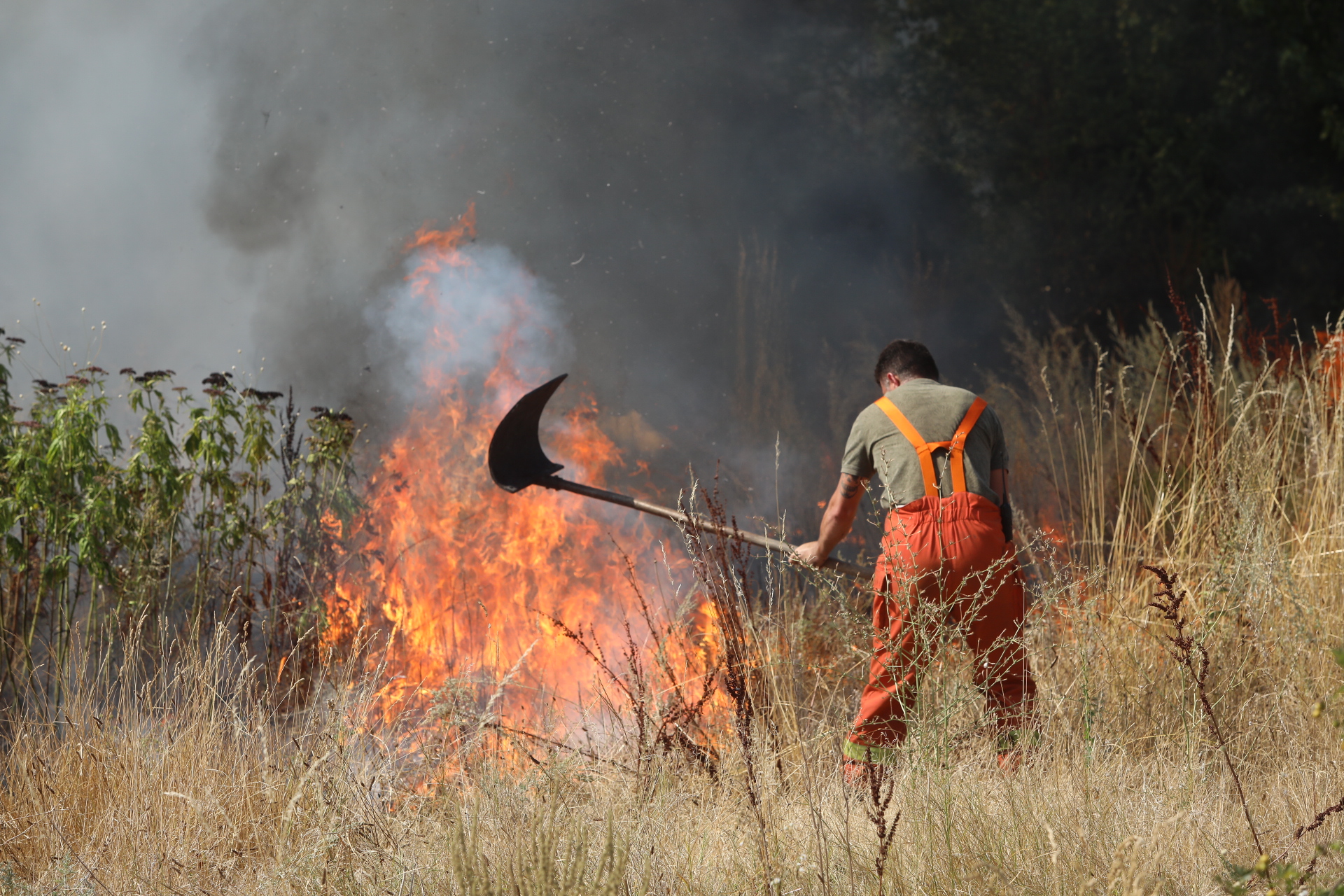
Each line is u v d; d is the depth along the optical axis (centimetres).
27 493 353
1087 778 256
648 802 282
